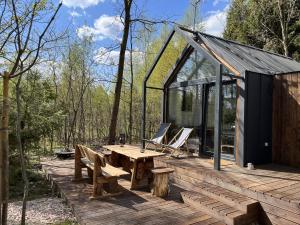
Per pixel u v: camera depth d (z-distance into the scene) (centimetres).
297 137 583
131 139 1294
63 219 414
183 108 820
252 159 598
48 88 775
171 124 866
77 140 1288
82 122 1343
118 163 648
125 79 1303
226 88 669
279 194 390
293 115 591
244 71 591
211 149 724
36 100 715
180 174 580
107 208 430
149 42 1378
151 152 563
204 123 748
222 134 679
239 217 379
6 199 262
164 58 1348
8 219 407
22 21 297
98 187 476
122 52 951
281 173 524
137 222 378
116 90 952
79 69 1273
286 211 368
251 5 1789
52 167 724
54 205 477
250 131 597
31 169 744
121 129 1548
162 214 409
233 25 1966
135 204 449
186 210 427
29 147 688
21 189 599
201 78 748
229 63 645
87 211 416
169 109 879
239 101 603
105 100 1524
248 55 756
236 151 607
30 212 441
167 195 496
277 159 621
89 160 538
